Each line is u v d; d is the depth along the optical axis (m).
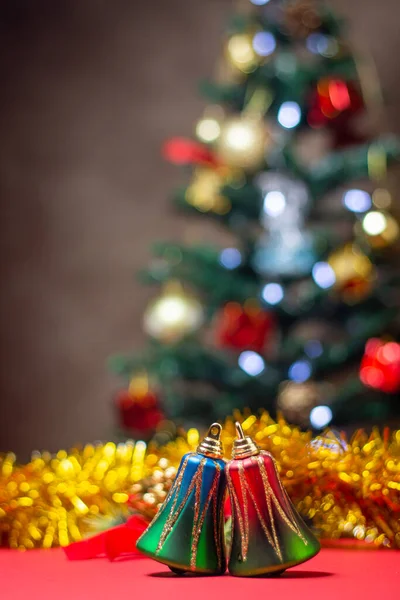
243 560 0.68
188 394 1.75
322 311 1.66
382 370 1.45
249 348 1.59
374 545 0.81
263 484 0.68
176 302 1.66
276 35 1.69
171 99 2.72
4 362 2.66
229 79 1.82
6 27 2.78
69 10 2.77
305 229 1.70
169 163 2.70
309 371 1.64
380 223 1.51
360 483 0.77
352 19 2.59
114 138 2.73
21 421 2.64
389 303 1.65
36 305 2.69
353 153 1.62
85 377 2.66
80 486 0.80
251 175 1.64
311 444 0.80
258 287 1.64
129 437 1.79
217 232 2.64
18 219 2.72
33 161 2.74
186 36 2.72
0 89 2.76
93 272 2.69
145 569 0.71
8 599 0.62
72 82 2.75
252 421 0.80
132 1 2.75
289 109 1.63
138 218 2.69
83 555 0.75
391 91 2.55
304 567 0.72
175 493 0.69
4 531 0.81
